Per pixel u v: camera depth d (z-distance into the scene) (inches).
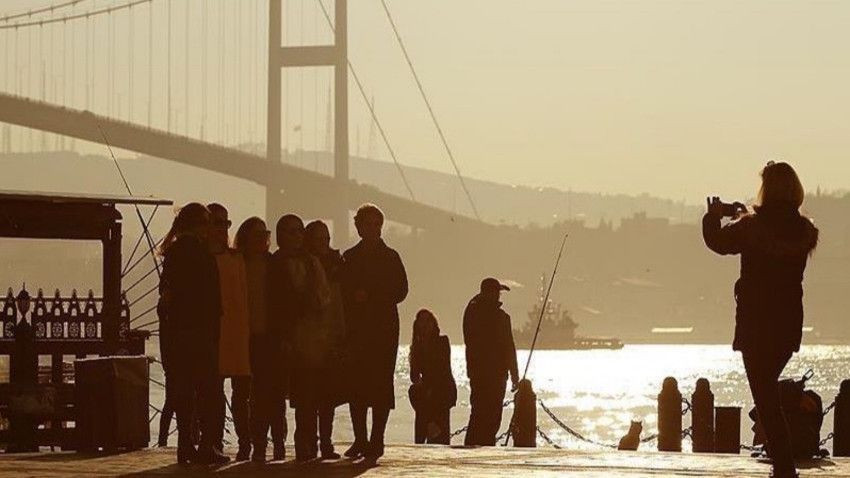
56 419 2015.3
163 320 1288.1
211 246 1333.7
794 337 1083.9
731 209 1108.5
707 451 1873.8
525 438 1851.6
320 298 1299.2
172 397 1293.1
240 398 1355.8
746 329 1085.1
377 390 1330.0
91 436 1480.1
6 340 2135.8
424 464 1289.4
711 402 1881.2
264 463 1314.0
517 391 1855.3
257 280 1343.5
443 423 1834.4
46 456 1396.4
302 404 1331.2
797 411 1419.8
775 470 1098.7
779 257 1075.3
